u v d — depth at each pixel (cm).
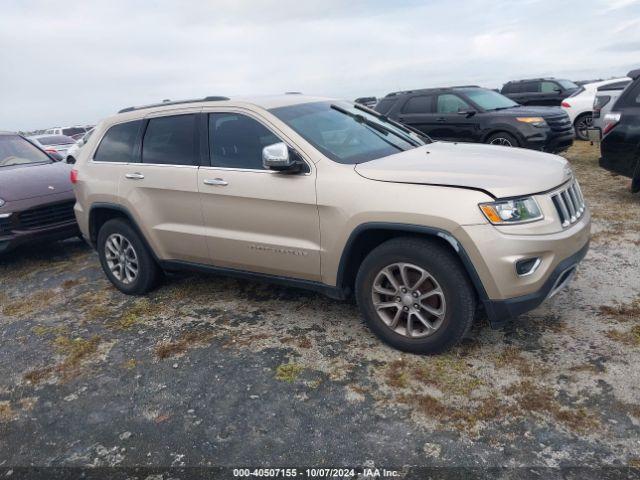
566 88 1675
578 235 326
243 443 275
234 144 401
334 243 347
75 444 290
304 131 381
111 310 471
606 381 295
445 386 306
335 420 286
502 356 330
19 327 458
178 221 434
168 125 444
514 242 295
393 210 318
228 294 475
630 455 241
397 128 470
